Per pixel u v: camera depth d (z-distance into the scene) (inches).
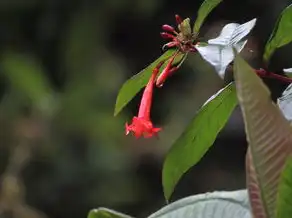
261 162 54.6
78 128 286.4
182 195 302.4
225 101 68.8
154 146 288.2
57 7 307.3
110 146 288.8
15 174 264.4
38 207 291.3
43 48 311.0
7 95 281.6
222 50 57.1
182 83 303.0
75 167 288.7
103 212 72.2
